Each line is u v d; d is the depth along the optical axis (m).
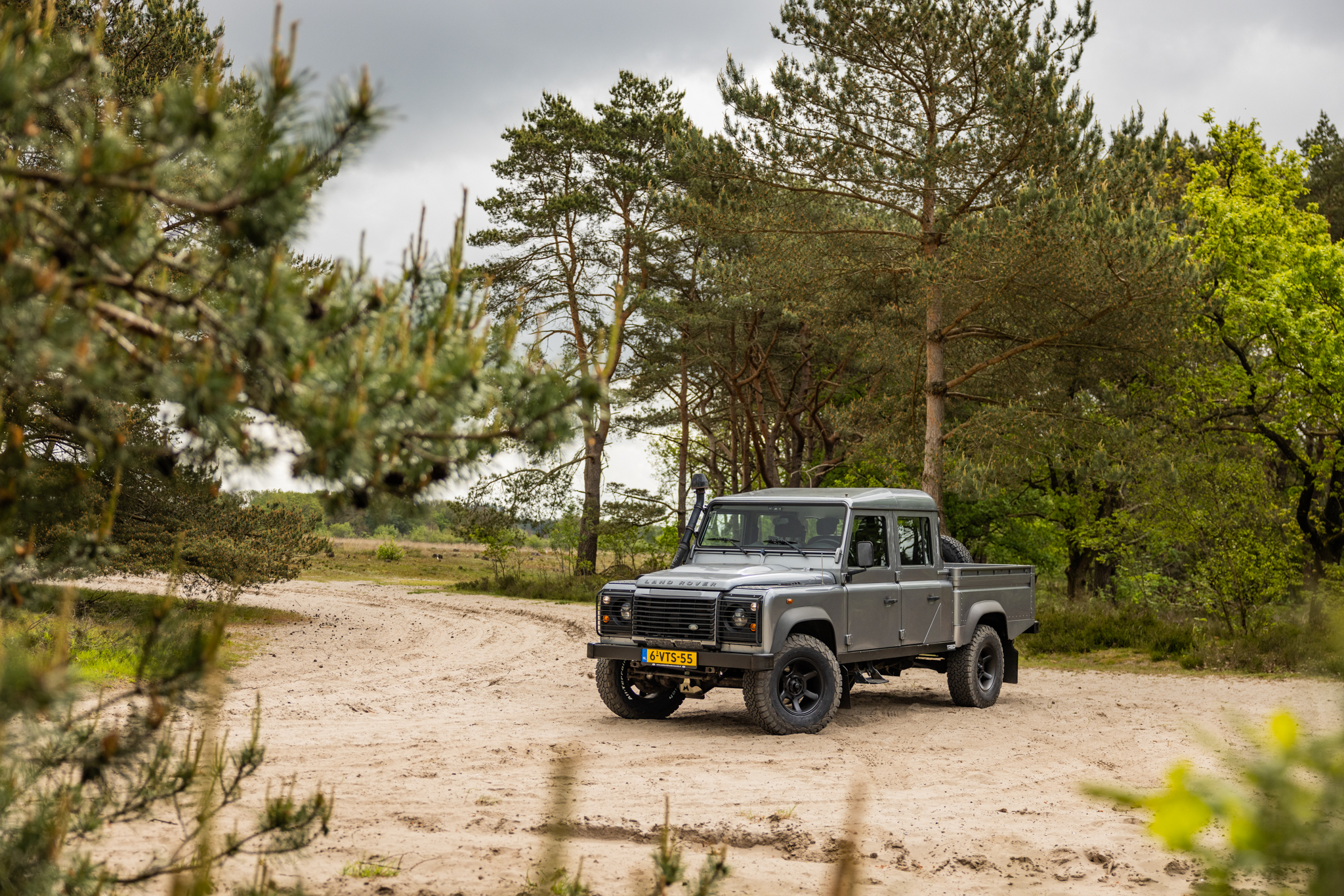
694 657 9.77
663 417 37.69
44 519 3.04
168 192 2.65
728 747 8.99
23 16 2.68
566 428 3.20
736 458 36.25
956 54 19.53
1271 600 19.22
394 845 5.49
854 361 33.72
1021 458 21.92
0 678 2.39
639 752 8.68
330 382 2.84
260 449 2.83
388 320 3.11
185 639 2.97
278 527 21.31
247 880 4.53
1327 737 1.30
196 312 2.74
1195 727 1.40
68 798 2.92
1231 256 25.11
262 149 2.58
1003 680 12.72
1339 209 36.25
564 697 12.48
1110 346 20.44
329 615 26.00
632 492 37.22
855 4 19.80
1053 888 5.07
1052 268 18.77
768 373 34.41
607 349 3.35
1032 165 19.36
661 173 33.97
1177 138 21.41
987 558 33.88
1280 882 1.29
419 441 3.03
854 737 9.66
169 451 2.96
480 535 37.03
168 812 5.61
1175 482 19.20
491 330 3.35
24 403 3.02
